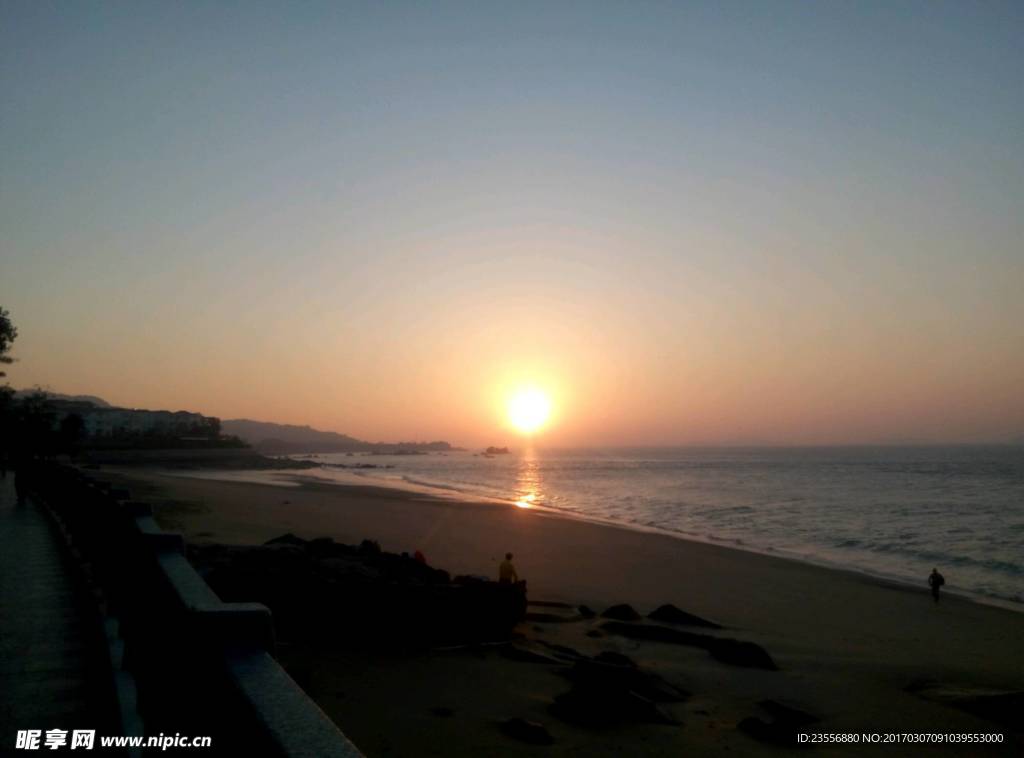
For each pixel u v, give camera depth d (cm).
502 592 1430
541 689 1180
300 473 11838
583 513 5916
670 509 6394
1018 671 1630
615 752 985
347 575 1420
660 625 1734
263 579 1326
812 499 7488
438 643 1353
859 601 2430
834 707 1289
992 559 3647
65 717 511
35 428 6388
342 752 172
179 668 309
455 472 15312
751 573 2875
